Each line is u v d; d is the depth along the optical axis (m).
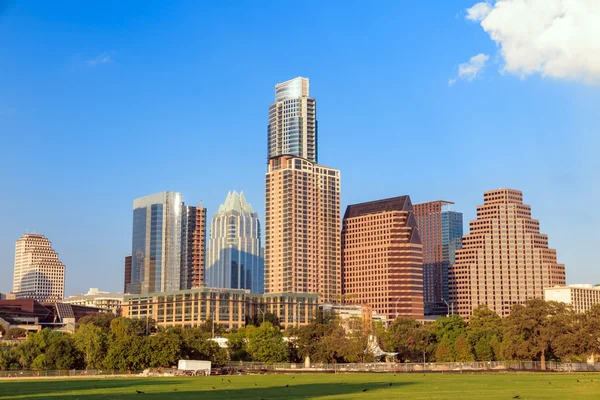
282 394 151.88
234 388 172.25
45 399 139.88
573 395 146.50
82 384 191.38
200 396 146.12
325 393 154.38
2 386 183.62
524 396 144.12
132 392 158.75
